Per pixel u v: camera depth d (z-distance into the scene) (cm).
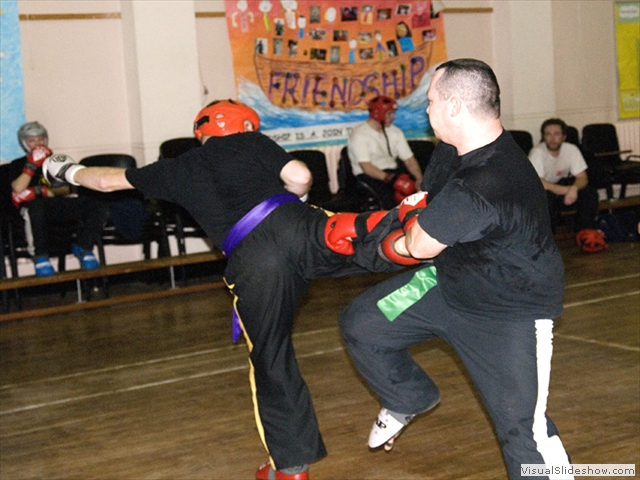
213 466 274
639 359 362
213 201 229
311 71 710
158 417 328
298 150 643
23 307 568
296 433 234
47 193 539
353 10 722
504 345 188
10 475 277
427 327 210
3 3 605
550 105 804
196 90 651
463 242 179
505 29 784
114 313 530
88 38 638
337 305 518
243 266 226
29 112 622
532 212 179
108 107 650
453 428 296
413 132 764
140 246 656
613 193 778
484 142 183
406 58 752
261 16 686
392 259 192
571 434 280
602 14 837
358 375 368
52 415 339
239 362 403
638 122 857
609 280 536
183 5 641
